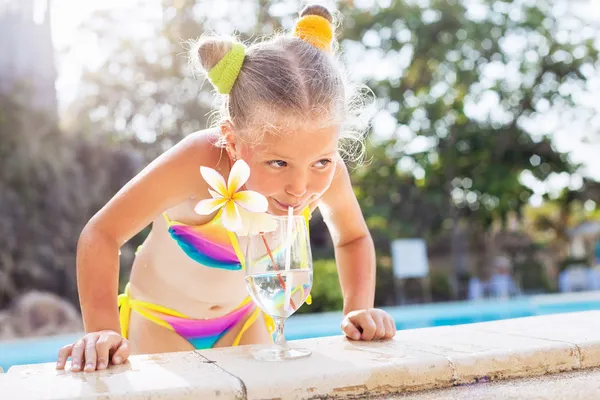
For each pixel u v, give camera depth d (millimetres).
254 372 1214
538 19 13758
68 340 6598
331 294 9828
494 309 8172
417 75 14047
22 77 12438
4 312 9992
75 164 12273
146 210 1797
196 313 2195
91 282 1661
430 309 8367
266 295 1334
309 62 1636
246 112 1613
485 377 1316
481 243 15188
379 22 13562
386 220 14125
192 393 1108
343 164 2033
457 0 13711
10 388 1151
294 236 1338
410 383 1250
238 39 2057
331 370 1214
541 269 15680
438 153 14109
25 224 11578
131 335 2248
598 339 1469
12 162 11711
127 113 13164
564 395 1171
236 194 1368
